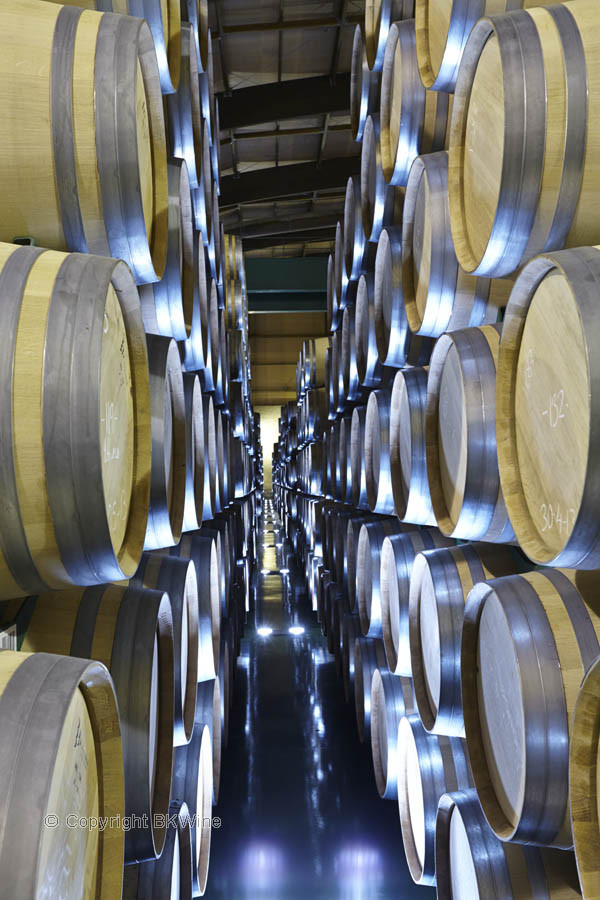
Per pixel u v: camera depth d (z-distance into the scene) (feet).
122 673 8.01
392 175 16.14
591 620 7.85
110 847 6.24
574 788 6.40
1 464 5.79
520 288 7.74
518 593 8.12
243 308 42.22
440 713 11.67
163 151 9.95
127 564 7.28
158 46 11.37
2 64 7.54
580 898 9.03
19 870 4.14
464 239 10.14
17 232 7.83
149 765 8.74
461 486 10.87
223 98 52.85
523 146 7.90
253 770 21.17
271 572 59.11
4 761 4.42
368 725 22.31
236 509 35.63
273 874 15.51
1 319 5.89
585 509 6.23
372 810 18.52
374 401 19.12
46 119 7.53
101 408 6.64
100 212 7.75
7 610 7.79
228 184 66.39
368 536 20.33
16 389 5.82
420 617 13.26
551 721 7.58
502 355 8.27
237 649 33.06
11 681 4.84
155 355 10.21
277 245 87.81
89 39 7.79
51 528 6.04
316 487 44.42
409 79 14.71
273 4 43.70
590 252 6.49
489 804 9.00
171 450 11.75
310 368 47.98
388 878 15.34
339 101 52.47
